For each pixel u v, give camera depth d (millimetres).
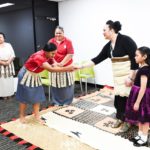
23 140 2811
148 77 2432
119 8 4965
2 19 5973
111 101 4270
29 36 6000
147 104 2484
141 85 2430
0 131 3086
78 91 5230
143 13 4625
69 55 3742
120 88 2844
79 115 3590
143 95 2465
